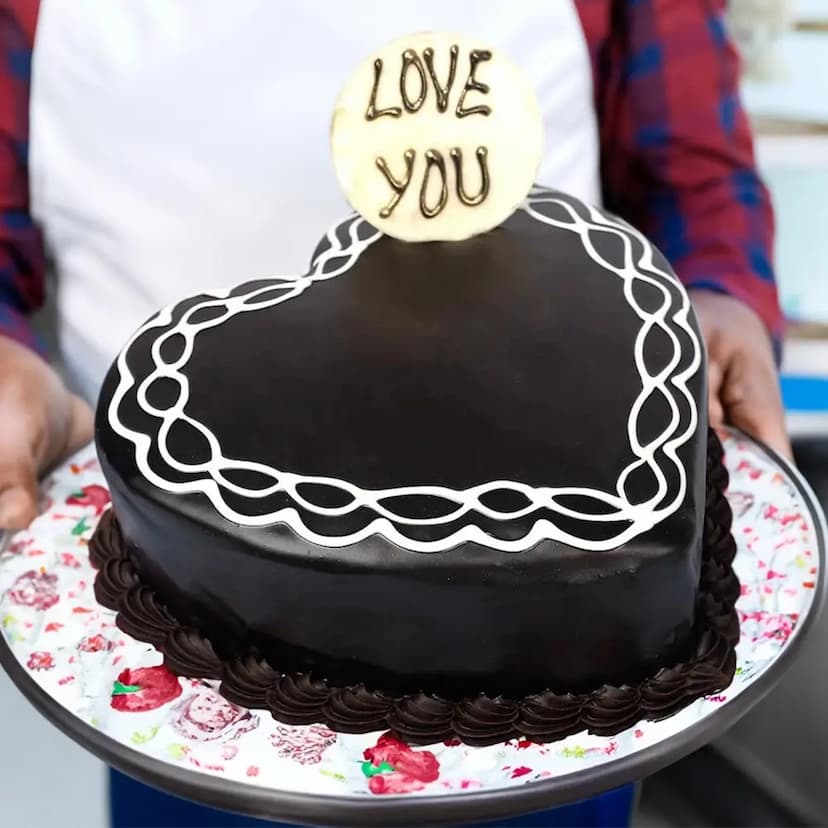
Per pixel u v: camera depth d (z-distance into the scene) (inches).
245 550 24.4
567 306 27.0
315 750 24.3
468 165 27.9
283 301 27.2
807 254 37.9
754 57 36.3
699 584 26.1
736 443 29.5
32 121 32.4
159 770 24.0
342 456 24.9
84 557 27.4
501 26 32.2
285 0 31.1
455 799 23.5
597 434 25.1
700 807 34.4
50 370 30.4
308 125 31.9
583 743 24.3
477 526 24.1
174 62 31.5
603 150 35.5
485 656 24.5
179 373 26.1
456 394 25.6
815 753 33.9
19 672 25.4
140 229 32.5
